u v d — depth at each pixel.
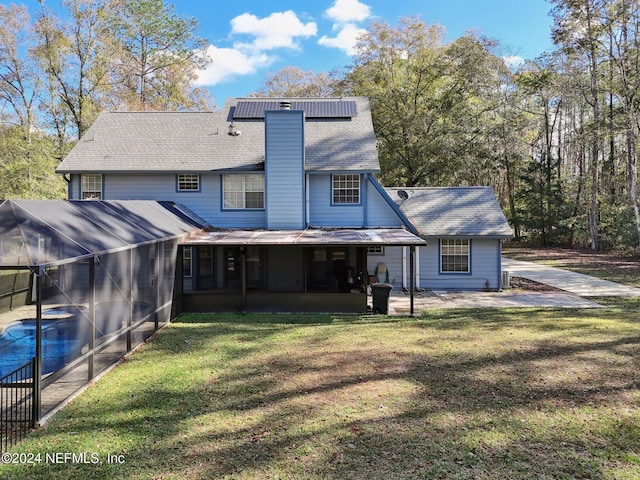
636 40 24.91
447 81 34.53
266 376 8.03
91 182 17.55
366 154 17.75
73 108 29.64
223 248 17.53
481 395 7.01
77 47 28.89
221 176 17.56
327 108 21.00
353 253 17.52
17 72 28.34
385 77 34.25
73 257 7.18
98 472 4.91
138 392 7.27
